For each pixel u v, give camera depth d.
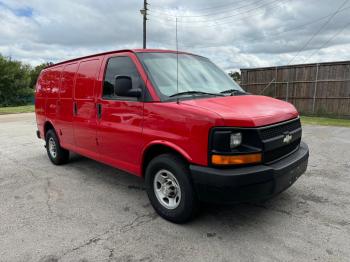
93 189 4.81
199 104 3.30
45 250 3.06
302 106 15.91
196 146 3.09
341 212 3.77
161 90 3.61
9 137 10.29
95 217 3.79
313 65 15.19
